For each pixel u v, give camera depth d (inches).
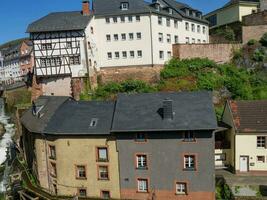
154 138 1248.2
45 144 1390.3
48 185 1409.9
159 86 2150.6
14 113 2385.6
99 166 1302.9
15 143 2039.9
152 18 2204.7
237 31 2605.8
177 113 1288.1
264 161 1403.8
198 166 1232.8
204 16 3056.1
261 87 2069.4
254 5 2642.7
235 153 1417.3
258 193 1235.9
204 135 1219.2
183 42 2456.9
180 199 1254.9
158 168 1258.6
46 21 2166.6
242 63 2279.8
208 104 1320.1
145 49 2223.2
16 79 3521.2
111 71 2245.3
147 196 1272.1
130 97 1403.8
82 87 2087.8
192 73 2208.4
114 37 2245.3
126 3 2233.0
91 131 1286.9
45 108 1567.4
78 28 2071.9
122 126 1257.4
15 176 1528.1
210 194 1233.4
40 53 2133.4
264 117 1428.4
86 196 1304.1
